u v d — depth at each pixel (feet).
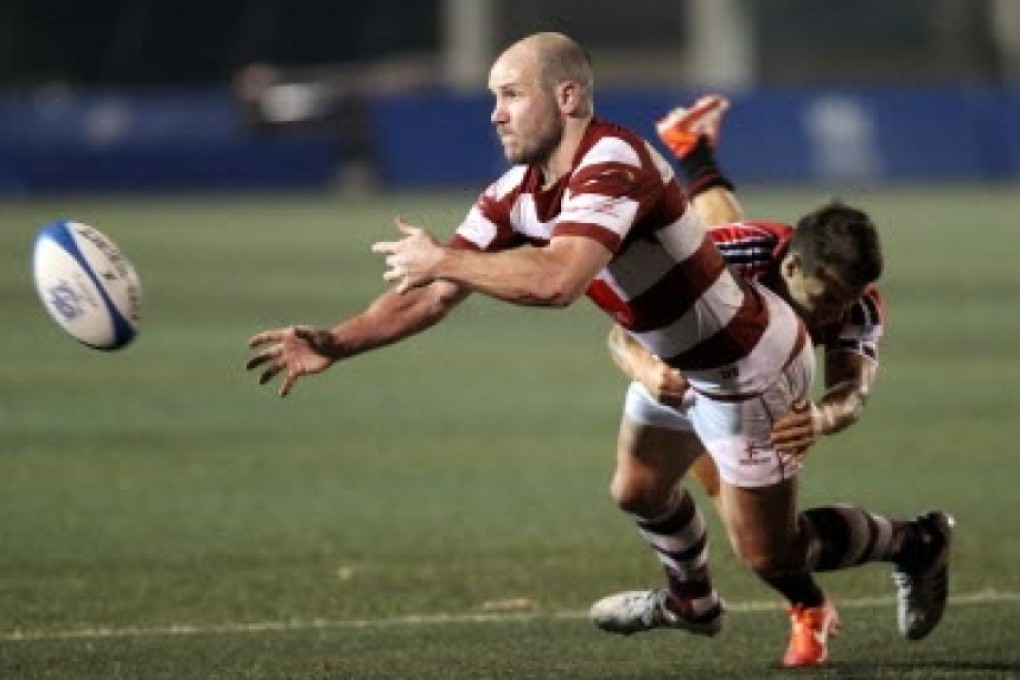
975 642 92.38
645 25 583.58
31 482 137.80
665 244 76.23
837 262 80.23
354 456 148.56
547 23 576.20
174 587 107.14
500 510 128.77
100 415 166.81
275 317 231.71
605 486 136.98
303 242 334.44
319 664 89.20
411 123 451.94
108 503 130.72
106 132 449.48
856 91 446.60
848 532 84.23
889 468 142.82
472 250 75.36
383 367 198.59
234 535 120.98
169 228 364.58
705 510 128.57
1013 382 183.62
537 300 72.13
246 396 177.99
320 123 454.81
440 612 101.30
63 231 78.59
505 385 185.98
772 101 439.22
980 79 557.74
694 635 95.25
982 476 139.33
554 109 75.25
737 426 80.12
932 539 86.28
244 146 454.81
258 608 102.17
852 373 82.94
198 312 237.45
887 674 85.10
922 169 445.78
